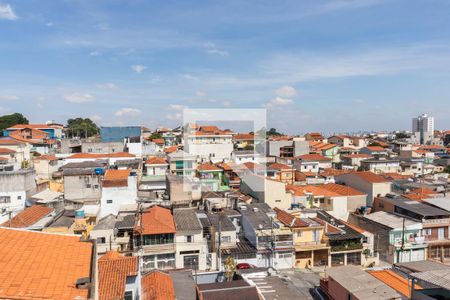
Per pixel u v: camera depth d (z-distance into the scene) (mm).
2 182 45906
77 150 82562
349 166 85438
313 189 55781
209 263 36375
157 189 58656
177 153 69688
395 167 81312
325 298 27984
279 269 37875
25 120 127625
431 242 41062
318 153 98812
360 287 24500
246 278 28594
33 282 11102
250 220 39844
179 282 26484
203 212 43500
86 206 45031
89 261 13344
